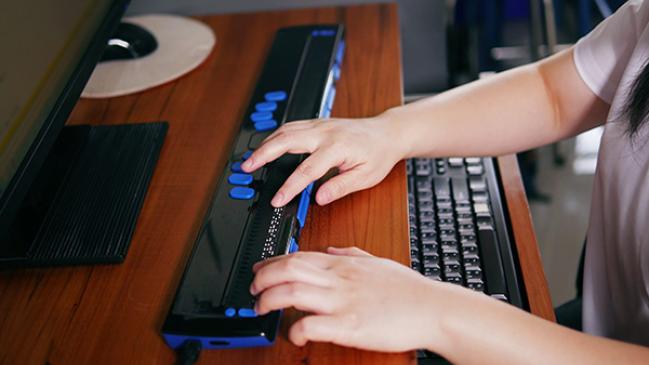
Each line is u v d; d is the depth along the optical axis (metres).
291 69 0.78
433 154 0.70
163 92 0.81
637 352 0.48
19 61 0.59
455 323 0.48
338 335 0.47
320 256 0.52
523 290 0.64
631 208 0.62
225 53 0.89
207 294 0.51
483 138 0.71
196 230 0.60
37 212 0.62
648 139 0.59
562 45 1.91
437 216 0.72
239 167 0.63
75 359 0.50
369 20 0.94
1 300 0.55
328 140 0.62
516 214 0.70
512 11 1.83
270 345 0.49
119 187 0.65
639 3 0.66
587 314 0.72
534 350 0.48
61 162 0.69
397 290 0.49
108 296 0.55
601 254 0.71
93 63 0.71
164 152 0.71
